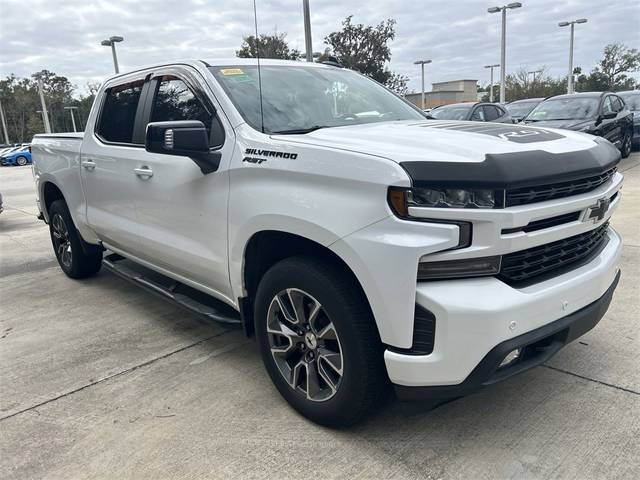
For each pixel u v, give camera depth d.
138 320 4.41
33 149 5.61
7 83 79.50
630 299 4.20
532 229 2.32
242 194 2.84
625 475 2.32
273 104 3.18
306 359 2.77
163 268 3.92
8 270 6.21
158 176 3.52
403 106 3.88
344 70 4.10
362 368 2.44
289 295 2.72
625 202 7.89
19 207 11.85
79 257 5.35
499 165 2.18
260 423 2.84
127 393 3.22
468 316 2.14
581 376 3.14
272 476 2.43
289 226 2.57
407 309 2.19
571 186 2.43
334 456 2.54
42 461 2.62
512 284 2.32
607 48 54.41
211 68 3.36
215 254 3.15
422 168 2.16
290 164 2.59
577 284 2.46
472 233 2.17
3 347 3.99
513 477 2.35
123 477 2.48
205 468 2.51
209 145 3.11
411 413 2.43
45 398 3.21
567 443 2.55
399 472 2.42
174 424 2.87
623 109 13.52
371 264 2.24
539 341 2.39
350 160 2.34
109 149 4.12
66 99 80.25
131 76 4.08
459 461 2.47
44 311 4.73
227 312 3.50
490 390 3.04
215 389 3.21
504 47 28.53
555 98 12.84
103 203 4.34
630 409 2.79
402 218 2.18
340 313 2.44
